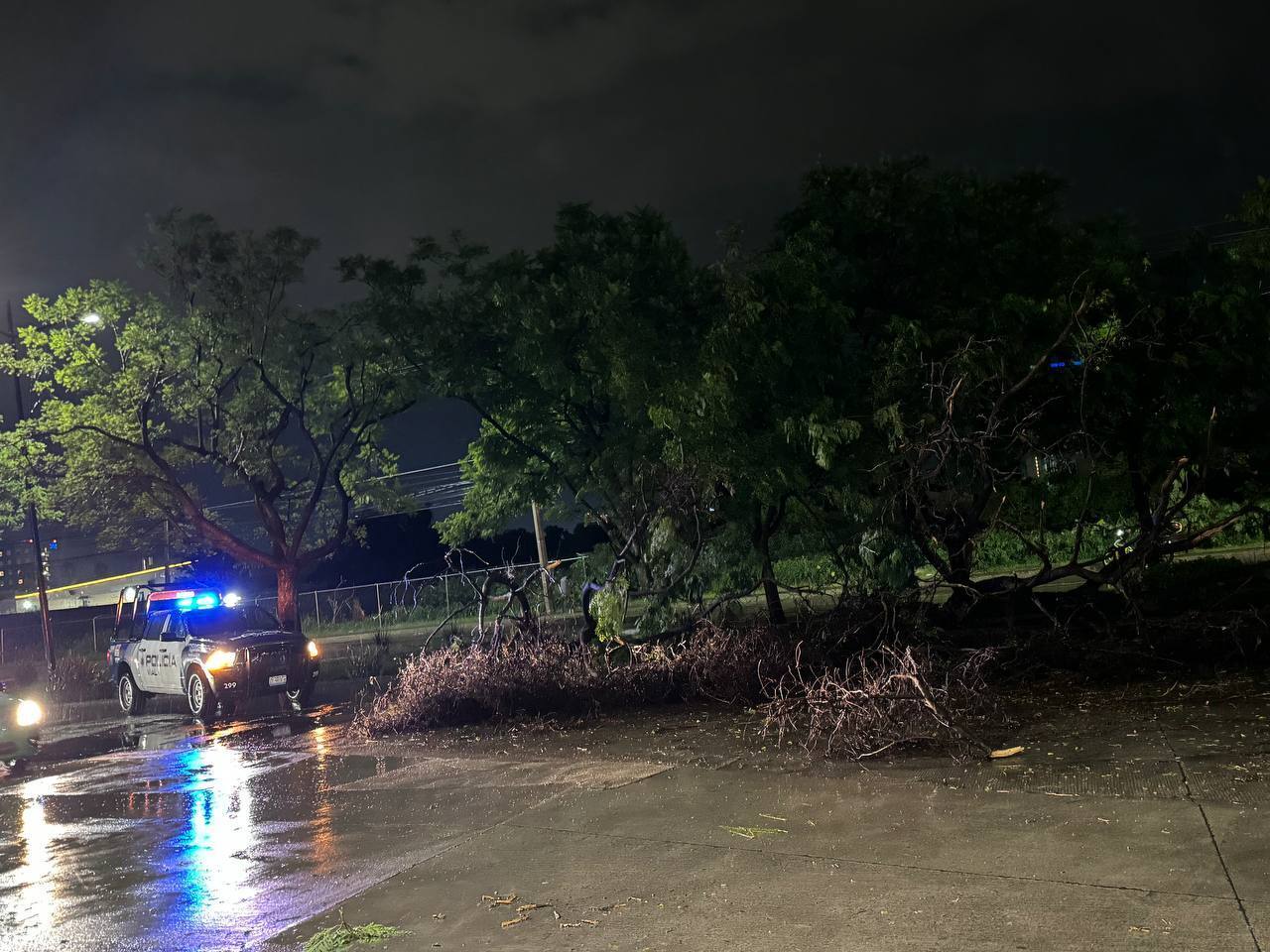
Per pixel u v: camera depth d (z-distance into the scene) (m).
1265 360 12.34
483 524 23.38
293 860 6.47
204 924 5.45
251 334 23.20
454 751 9.75
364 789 8.35
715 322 13.60
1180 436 12.29
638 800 7.14
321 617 44.44
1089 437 11.77
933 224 14.16
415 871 5.99
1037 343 12.32
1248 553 20.88
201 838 7.27
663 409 12.30
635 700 11.48
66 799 9.28
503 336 18.62
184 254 23.00
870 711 8.06
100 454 25.05
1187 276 13.86
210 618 17.88
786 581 14.16
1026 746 7.70
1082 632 12.31
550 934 4.89
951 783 6.83
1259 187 13.20
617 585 12.10
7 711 12.02
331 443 25.55
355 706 15.20
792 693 10.34
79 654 31.98
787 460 12.18
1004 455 12.97
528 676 11.30
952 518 13.28
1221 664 10.37
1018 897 4.80
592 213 17.53
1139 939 4.27
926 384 11.78
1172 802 5.98
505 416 19.20
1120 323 11.68
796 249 13.05
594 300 15.33
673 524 12.84
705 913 4.98
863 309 14.23
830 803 6.63
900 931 4.55
